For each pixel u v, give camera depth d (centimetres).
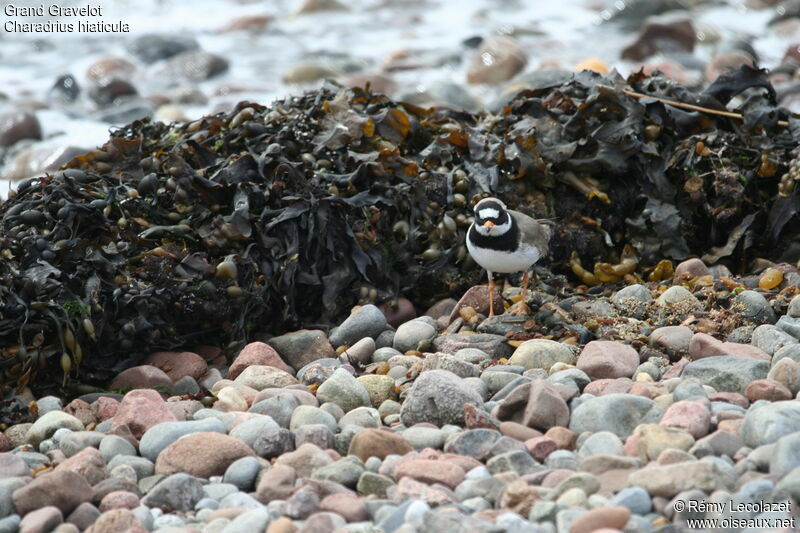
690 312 1502
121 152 1688
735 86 1941
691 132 1864
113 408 1309
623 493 936
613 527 873
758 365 1242
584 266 1777
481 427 1148
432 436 1139
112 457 1140
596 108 1809
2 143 3020
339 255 1608
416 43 4416
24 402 1334
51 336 1405
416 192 1678
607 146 1766
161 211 1583
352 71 3894
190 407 1288
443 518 892
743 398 1188
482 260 1484
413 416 1212
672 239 1734
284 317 1566
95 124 3203
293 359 1491
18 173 2720
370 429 1118
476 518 909
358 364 1462
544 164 1742
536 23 4828
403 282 1680
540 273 1692
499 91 3123
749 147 1822
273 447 1129
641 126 1809
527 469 1045
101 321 1424
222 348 1548
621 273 1723
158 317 1475
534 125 1817
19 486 1036
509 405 1183
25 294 1383
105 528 934
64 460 1126
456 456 1070
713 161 1778
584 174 1769
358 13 5088
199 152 1684
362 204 1634
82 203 1528
